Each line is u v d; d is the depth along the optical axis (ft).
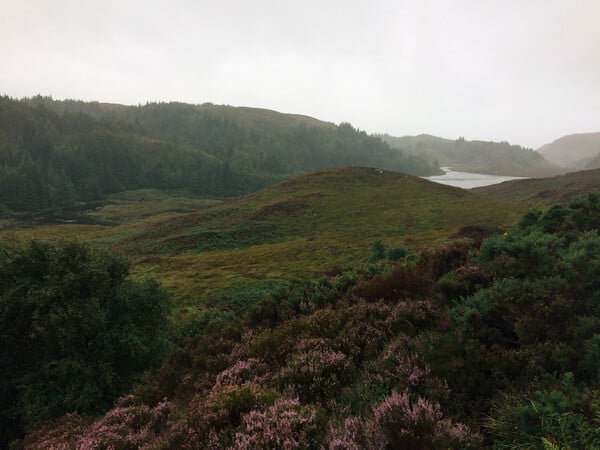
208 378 26.99
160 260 167.02
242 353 29.40
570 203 34.30
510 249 25.17
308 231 202.39
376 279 35.55
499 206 211.61
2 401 48.26
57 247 57.21
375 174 313.73
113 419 26.53
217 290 107.04
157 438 21.07
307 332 27.35
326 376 20.20
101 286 56.95
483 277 25.79
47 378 47.93
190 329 71.10
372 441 13.39
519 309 19.06
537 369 15.03
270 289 100.53
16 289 50.06
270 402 18.57
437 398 15.46
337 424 15.80
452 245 35.96
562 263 21.66
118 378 48.57
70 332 48.16
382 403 14.87
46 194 480.23
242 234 203.51
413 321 23.76
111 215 415.44
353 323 26.43
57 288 50.72
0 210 417.90
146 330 56.90
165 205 469.98
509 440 12.16
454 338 18.60
